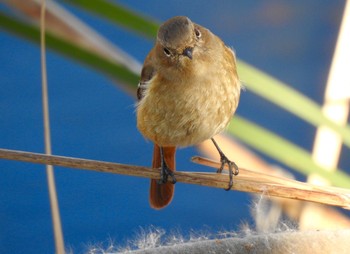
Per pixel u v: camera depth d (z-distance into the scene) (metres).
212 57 3.12
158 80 3.12
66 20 3.06
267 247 2.99
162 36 3.12
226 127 3.14
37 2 3.06
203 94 3.12
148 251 2.99
